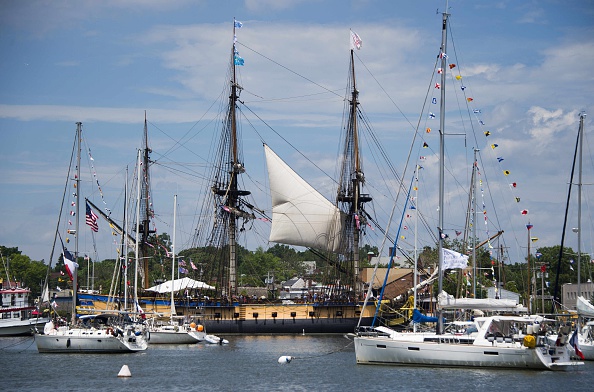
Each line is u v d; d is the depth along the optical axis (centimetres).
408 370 7950
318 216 16425
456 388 7088
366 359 8331
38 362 9231
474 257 12238
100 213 14500
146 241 15838
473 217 12675
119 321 11556
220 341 12131
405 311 13925
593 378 7538
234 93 16362
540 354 7719
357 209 16112
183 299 14688
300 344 12156
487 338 7900
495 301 8256
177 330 11925
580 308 9438
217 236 16100
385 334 8675
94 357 9800
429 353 8062
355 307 14738
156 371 8575
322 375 8100
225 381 7869
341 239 16200
